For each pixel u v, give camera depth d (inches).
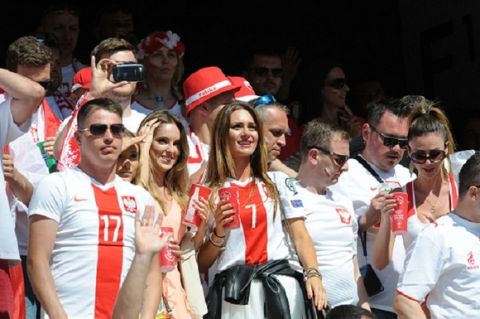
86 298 701.9
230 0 1146.0
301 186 837.2
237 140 807.1
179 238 788.0
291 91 1089.4
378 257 824.3
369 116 886.4
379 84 1133.7
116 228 713.0
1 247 668.7
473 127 1118.4
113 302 706.8
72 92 896.3
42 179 716.7
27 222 775.7
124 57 833.5
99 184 722.2
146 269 665.0
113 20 1038.4
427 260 746.2
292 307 788.6
